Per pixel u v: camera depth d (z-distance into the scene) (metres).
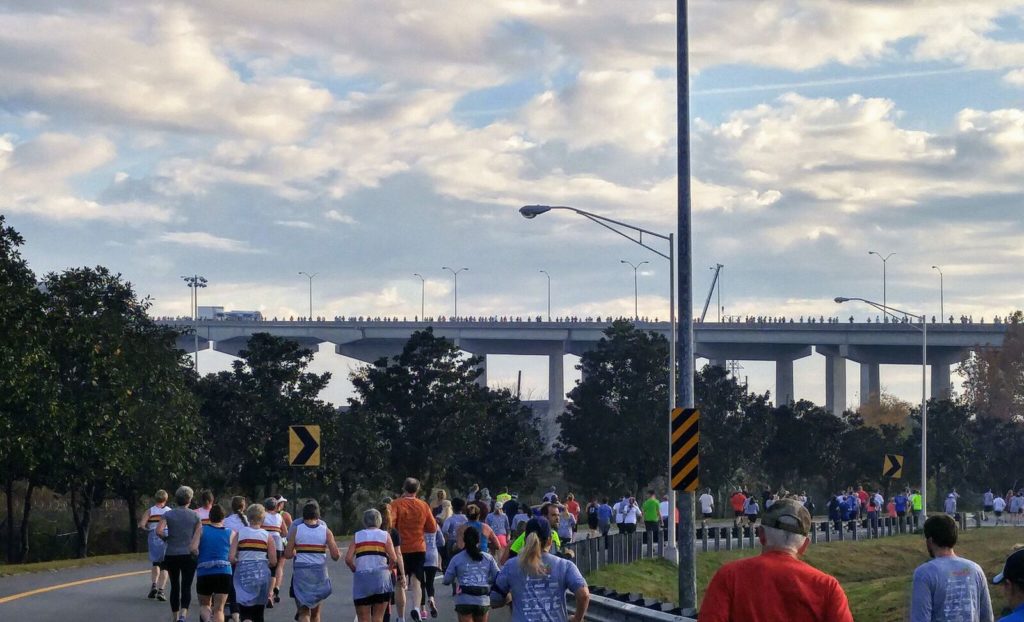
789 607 6.01
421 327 148.38
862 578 48.62
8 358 39.16
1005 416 113.00
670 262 35.78
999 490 98.25
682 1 21.59
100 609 20.25
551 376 146.38
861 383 147.75
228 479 58.03
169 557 17.92
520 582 10.29
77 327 45.94
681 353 21.47
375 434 63.53
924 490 63.41
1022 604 6.05
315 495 65.81
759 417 83.50
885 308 63.34
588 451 75.31
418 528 18.25
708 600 6.14
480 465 72.62
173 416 49.94
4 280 41.09
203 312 164.75
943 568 8.47
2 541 55.88
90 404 44.19
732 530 52.22
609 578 32.97
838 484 91.75
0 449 39.88
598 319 144.12
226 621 16.84
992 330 126.38
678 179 21.56
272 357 58.19
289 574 29.62
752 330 135.25
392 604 21.45
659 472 75.56
